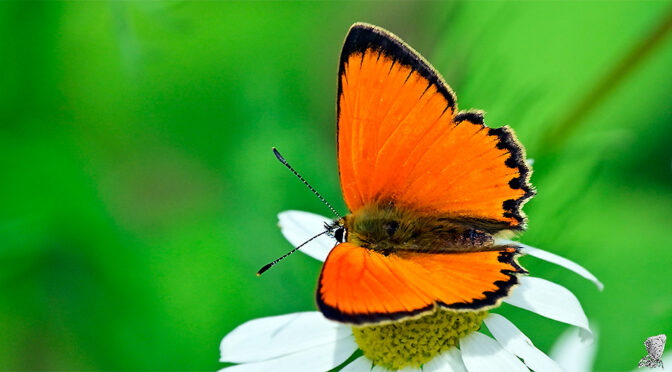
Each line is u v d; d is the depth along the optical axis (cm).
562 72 52
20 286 52
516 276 48
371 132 50
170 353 52
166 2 52
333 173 52
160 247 52
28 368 52
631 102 52
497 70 52
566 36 52
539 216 51
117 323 52
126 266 52
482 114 49
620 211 51
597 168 51
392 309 48
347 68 49
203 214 53
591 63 52
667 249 51
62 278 52
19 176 53
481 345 49
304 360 50
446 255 49
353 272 48
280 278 52
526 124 51
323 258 50
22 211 53
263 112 52
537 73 52
